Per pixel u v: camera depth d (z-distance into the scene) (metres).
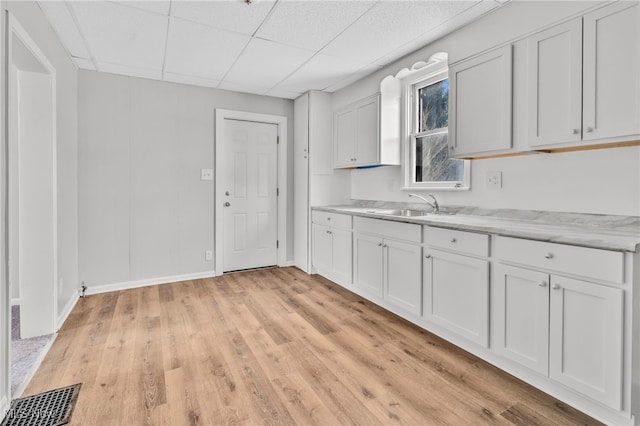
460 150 2.37
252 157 4.14
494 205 2.48
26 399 1.66
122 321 2.64
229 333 2.43
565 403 1.65
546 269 1.66
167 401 1.66
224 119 3.94
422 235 2.41
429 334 2.41
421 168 3.23
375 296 2.98
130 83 3.42
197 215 3.81
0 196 1.55
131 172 3.46
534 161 2.21
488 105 2.17
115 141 3.37
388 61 3.08
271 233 4.31
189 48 2.79
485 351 2.05
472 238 2.03
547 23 1.89
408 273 2.53
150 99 3.52
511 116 2.04
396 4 2.15
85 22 2.34
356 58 3.01
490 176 2.50
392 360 2.06
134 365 1.99
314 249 3.92
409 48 2.80
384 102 3.26
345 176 4.20
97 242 3.32
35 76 2.31
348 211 3.25
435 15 2.28
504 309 1.87
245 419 1.54
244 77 3.49
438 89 3.05
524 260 1.75
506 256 1.84
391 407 1.62
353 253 3.20
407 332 2.45
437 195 2.98
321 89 3.92
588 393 1.51
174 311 2.85
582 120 1.73
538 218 2.20
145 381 1.83
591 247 1.49
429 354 2.13
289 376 1.88
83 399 1.67
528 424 1.50
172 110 3.63
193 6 2.17
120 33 2.51
